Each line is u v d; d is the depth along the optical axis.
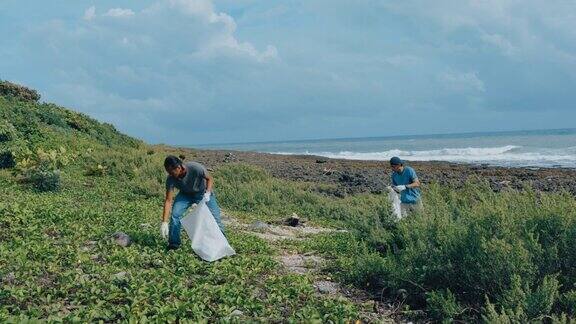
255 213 19.19
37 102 37.62
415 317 7.23
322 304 7.07
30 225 10.33
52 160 23.09
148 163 25.77
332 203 20.75
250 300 6.99
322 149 112.88
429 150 78.56
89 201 16.41
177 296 7.00
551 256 7.06
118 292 6.83
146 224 12.25
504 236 7.57
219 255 9.25
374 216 12.00
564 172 32.47
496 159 51.69
